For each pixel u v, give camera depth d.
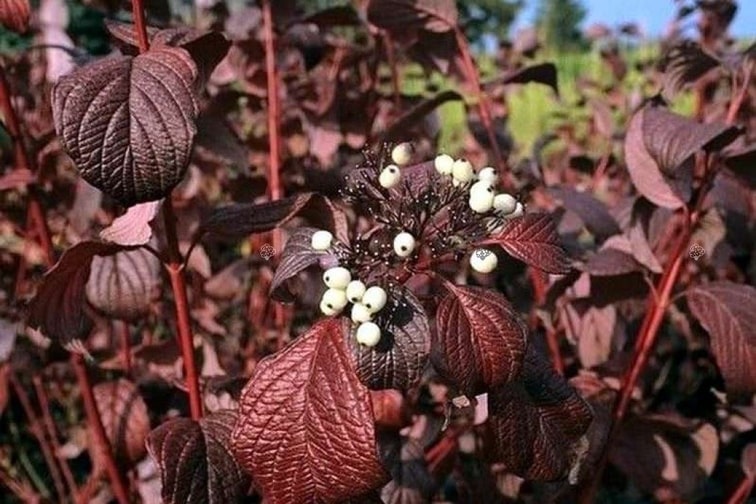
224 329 0.69
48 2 0.71
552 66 0.56
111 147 0.30
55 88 0.30
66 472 0.69
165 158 0.30
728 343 0.43
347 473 0.31
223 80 0.69
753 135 0.77
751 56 0.49
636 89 0.97
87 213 0.54
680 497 0.50
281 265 0.33
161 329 0.73
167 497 0.34
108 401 0.50
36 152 0.59
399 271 0.33
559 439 0.36
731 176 0.54
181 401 0.56
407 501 0.42
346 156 0.73
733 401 0.45
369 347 0.30
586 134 1.07
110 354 0.63
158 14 0.57
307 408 0.31
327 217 0.38
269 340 0.69
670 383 0.75
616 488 0.61
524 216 0.33
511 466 0.35
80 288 0.38
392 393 0.42
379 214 0.34
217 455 0.35
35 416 0.79
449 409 0.32
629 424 0.50
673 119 0.42
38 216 0.48
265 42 0.66
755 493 0.61
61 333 0.38
